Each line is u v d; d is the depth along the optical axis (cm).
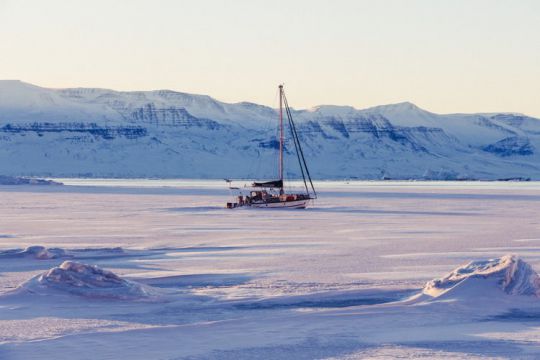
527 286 2353
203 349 1733
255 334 1894
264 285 2753
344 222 7038
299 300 2408
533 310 2192
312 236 5244
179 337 1850
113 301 2377
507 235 5284
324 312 2164
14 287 2720
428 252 4003
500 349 1733
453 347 1753
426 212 9019
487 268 2411
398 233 5531
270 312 2209
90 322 2064
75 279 2486
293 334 1889
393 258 3681
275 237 5162
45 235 5331
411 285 2692
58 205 10600
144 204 11119
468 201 12744
